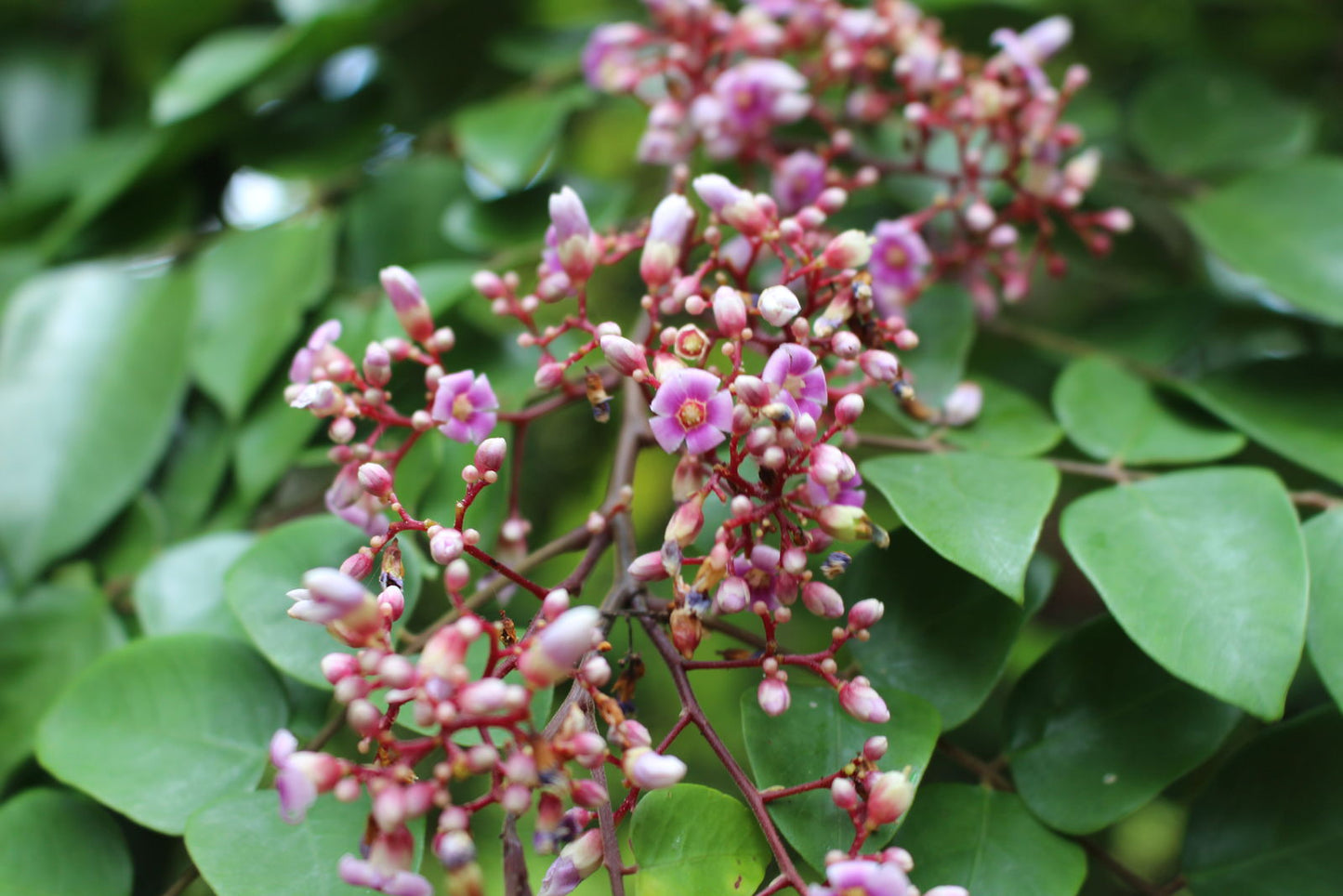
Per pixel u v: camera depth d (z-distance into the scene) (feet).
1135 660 1.26
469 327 1.40
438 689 1.12
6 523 1.40
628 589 1.24
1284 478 1.42
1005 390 1.37
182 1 1.63
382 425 1.26
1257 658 1.19
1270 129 1.53
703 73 1.42
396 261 1.50
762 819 1.18
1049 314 1.64
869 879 1.13
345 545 1.28
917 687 1.25
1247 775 1.25
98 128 1.80
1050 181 1.40
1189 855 1.25
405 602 1.26
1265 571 1.22
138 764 1.26
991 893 1.21
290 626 1.26
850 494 1.21
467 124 1.49
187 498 1.44
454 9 1.60
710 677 1.65
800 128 1.50
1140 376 1.41
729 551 1.20
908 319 1.38
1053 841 1.23
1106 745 1.25
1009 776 1.26
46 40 1.77
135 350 1.45
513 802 1.13
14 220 1.57
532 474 1.59
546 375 1.24
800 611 1.54
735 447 1.19
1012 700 1.27
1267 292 1.43
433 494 1.30
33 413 1.43
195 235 1.55
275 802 1.22
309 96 1.60
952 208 1.39
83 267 1.50
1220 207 1.47
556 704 1.31
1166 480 1.28
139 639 1.29
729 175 1.48
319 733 1.27
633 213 1.51
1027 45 1.40
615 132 1.79
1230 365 1.38
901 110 1.52
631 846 1.19
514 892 1.14
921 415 1.34
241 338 1.44
